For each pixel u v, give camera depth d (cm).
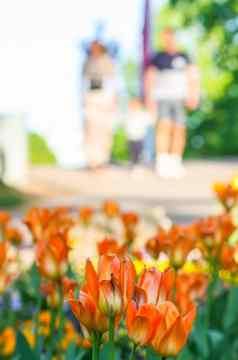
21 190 1373
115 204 404
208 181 1547
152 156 1881
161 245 258
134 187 1475
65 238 228
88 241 509
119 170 1769
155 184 1512
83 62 1728
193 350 299
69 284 227
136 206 1197
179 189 1429
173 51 1536
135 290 150
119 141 3341
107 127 1753
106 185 1510
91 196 1350
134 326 145
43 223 263
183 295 231
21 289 390
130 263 151
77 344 262
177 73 1530
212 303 357
